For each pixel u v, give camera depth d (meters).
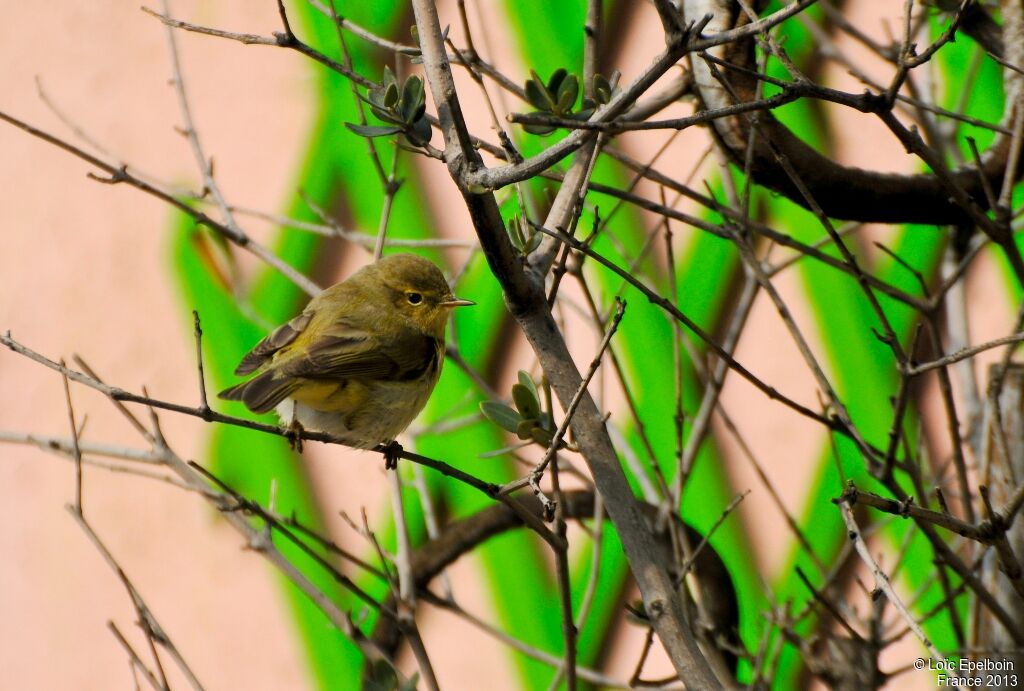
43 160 13.07
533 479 5.22
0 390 13.02
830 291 11.28
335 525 11.95
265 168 12.33
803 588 11.00
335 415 8.11
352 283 8.63
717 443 11.29
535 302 6.17
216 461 12.37
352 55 11.84
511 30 11.62
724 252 11.20
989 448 6.93
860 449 6.80
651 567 5.87
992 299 11.23
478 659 11.70
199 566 12.47
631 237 11.26
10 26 13.30
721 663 7.73
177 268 12.56
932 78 9.43
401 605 6.63
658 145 11.37
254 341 12.35
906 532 10.92
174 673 12.40
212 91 12.61
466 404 11.54
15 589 12.98
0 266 13.02
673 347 11.17
